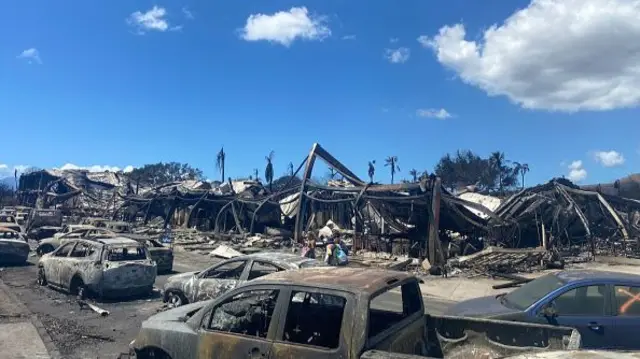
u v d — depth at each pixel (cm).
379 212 2645
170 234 3428
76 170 6100
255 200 3556
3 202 5900
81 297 1287
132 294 1318
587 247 2794
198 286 1098
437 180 2205
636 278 714
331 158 2989
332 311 500
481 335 534
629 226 3072
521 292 798
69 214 4694
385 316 523
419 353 531
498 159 8206
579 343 464
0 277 1669
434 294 1555
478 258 2136
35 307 1204
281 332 472
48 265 1449
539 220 2720
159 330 573
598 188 3244
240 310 539
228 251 2577
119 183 6300
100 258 1295
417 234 2595
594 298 702
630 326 677
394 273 524
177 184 4934
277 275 521
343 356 429
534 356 340
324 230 2969
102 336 942
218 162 6544
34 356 812
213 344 518
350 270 535
